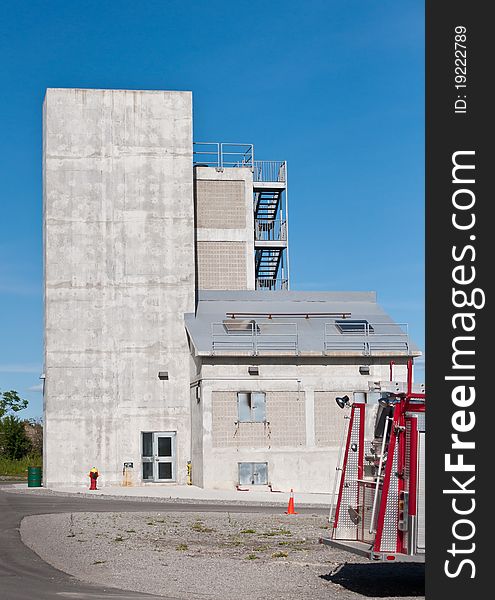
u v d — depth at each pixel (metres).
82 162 48.31
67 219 47.91
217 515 28.75
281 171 57.06
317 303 50.12
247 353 43.88
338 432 44.19
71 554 19.25
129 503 35.28
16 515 28.58
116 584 15.66
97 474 44.84
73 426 46.72
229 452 43.38
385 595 14.66
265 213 59.09
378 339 45.75
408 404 14.33
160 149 48.88
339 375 44.59
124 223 48.22
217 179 55.16
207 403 43.56
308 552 19.42
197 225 54.53
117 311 47.69
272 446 43.69
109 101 48.81
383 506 14.17
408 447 14.24
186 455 47.16
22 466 69.69
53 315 47.25
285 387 44.12
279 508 33.28
